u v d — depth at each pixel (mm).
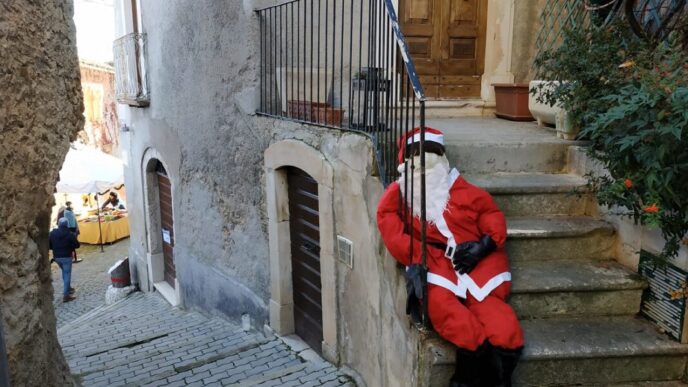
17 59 2201
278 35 4984
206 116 6145
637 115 2568
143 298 8789
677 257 2633
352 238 3836
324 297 4410
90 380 4762
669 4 3748
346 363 4230
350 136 3748
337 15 4980
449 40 5648
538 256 3178
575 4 4707
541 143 3738
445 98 5715
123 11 8320
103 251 14539
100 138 19688
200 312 7129
